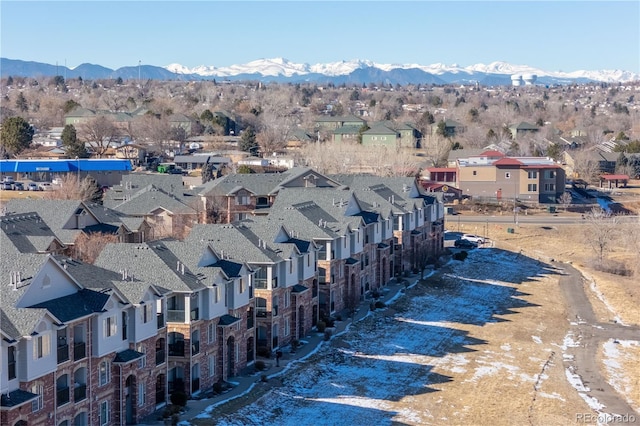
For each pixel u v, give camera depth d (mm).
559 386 85250
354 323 101500
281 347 89312
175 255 76875
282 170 199625
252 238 89500
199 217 131750
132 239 112375
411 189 140000
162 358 70188
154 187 136375
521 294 124625
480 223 174500
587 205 192000
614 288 131125
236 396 74312
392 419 73562
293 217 102875
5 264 59406
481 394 81250
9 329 54281
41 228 100125
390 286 122000
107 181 182375
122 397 64562
